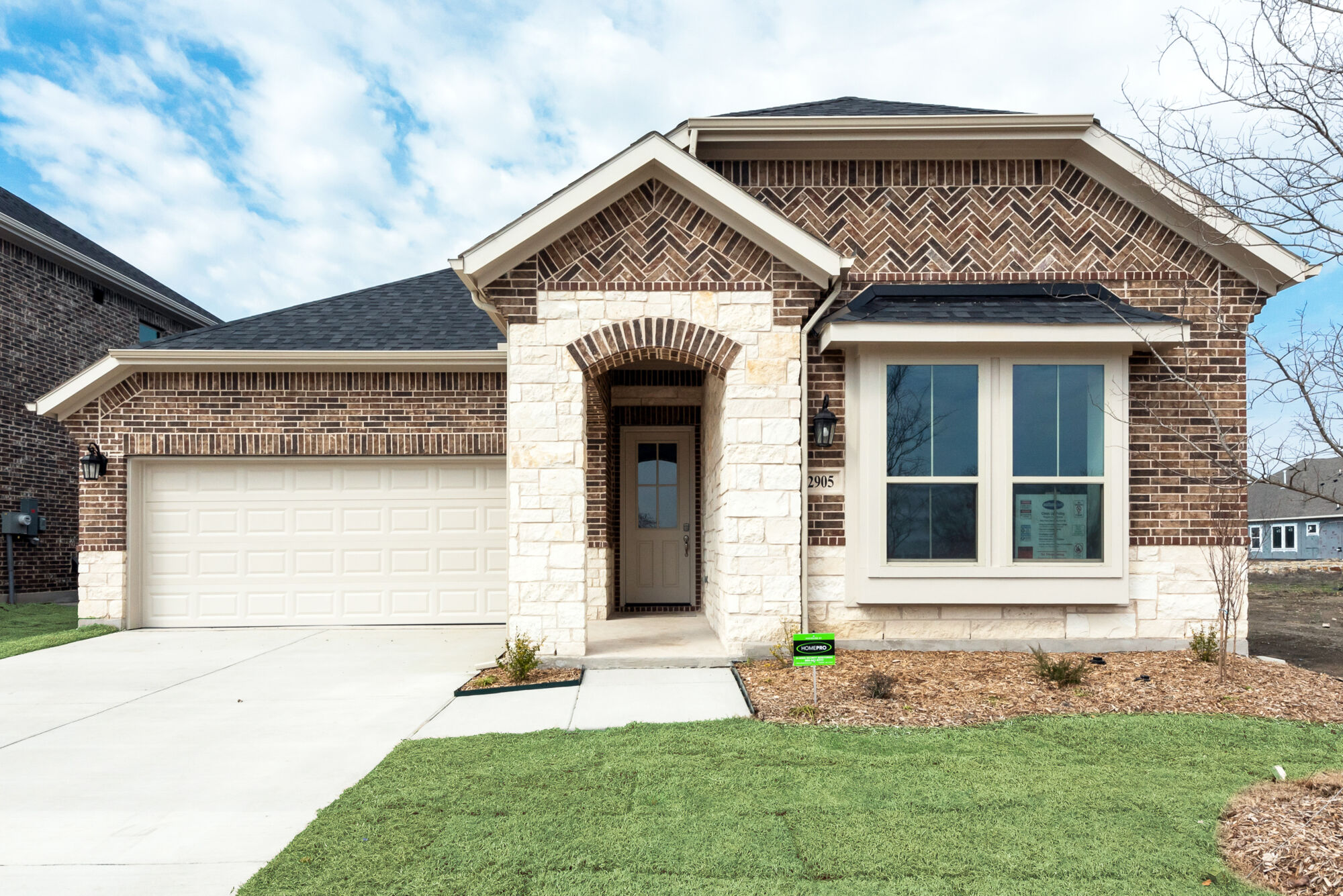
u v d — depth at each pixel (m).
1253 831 3.68
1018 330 7.39
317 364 10.24
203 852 3.71
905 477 7.75
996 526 7.66
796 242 7.43
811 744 5.06
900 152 8.41
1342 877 3.20
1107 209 8.41
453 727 5.67
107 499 10.30
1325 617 12.87
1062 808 3.99
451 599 10.65
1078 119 8.04
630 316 7.69
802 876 3.32
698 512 11.64
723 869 3.38
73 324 16.00
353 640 9.42
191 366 10.22
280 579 10.57
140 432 10.31
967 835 3.69
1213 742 5.09
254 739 5.44
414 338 10.87
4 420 14.30
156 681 7.24
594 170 7.38
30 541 14.98
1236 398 8.08
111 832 3.94
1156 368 8.08
